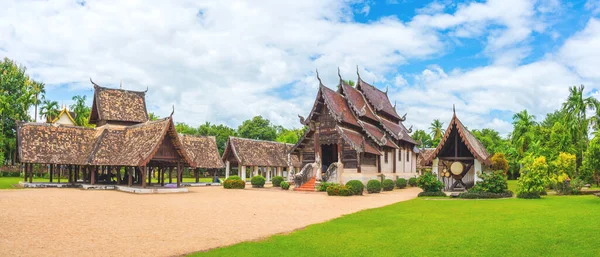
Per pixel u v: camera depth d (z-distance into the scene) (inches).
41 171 2089.1
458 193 1066.7
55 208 733.3
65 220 603.2
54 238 476.4
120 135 1402.6
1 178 1982.0
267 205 853.2
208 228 557.0
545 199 940.0
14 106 2534.5
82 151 1357.0
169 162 1332.4
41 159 1263.5
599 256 378.3
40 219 605.9
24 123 1325.0
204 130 2994.6
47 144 1314.0
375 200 1003.3
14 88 2598.4
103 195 1019.3
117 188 1266.0
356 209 797.9
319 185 1332.4
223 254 404.5
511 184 1849.2
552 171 1239.5
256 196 1079.6
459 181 1127.0
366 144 1455.5
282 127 3609.7
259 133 2974.9
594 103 1839.3
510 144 2847.0
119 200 900.6
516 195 1042.7
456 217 647.1
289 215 700.0
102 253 407.8
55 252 410.0
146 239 477.4
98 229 537.0
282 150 2103.8
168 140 1212.5
